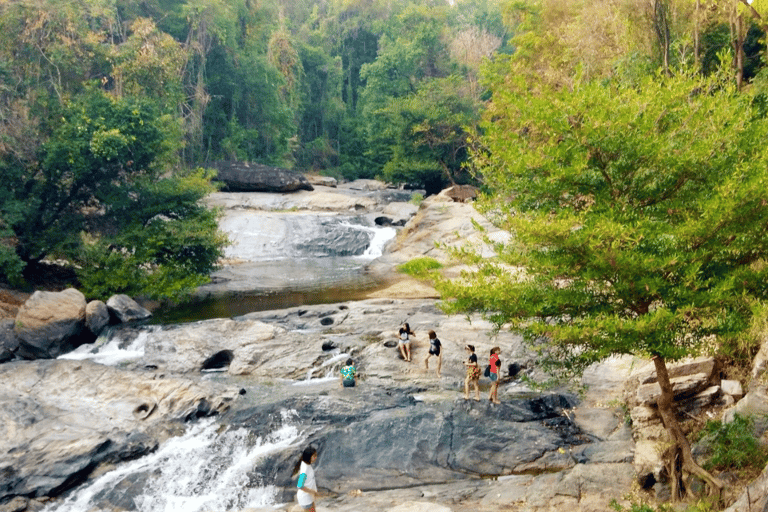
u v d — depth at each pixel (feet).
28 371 57.26
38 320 69.21
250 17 243.81
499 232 110.22
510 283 33.96
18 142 88.22
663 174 32.91
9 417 48.57
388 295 91.76
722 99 32.55
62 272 102.17
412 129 212.64
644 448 40.63
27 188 92.38
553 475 40.75
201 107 182.80
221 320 71.15
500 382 57.47
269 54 237.45
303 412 50.52
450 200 146.61
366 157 279.69
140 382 55.21
